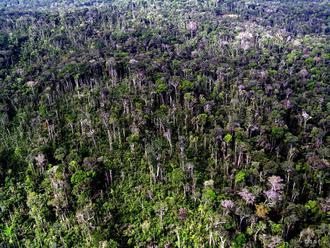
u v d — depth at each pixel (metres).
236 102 101.00
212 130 86.81
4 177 79.50
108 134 84.06
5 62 124.25
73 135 88.50
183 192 72.31
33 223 70.56
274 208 67.12
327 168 76.69
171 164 78.62
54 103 100.25
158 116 92.06
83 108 97.00
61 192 71.56
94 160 77.75
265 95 106.44
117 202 72.00
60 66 115.00
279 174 76.19
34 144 85.00
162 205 68.69
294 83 118.81
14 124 94.44
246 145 80.25
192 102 98.25
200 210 67.31
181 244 63.19
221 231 61.56
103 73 114.75
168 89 102.06
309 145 87.19
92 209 68.81
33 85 105.69
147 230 65.94
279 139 87.94
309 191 74.25
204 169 78.38
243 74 121.00
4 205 73.50
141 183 75.38
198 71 121.38
